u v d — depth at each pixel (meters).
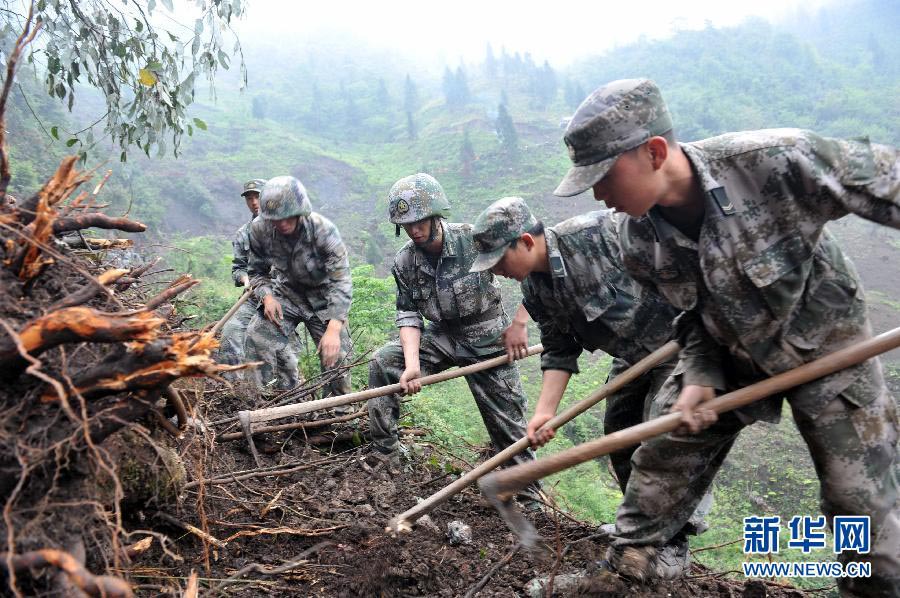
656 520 2.79
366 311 8.27
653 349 3.23
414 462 5.01
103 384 1.77
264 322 5.38
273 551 3.03
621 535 2.87
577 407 2.91
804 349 2.29
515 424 4.32
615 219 3.13
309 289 5.39
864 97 78.38
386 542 3.14
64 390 1.76
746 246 2.14
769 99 81.62
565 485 9.12
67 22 4.77
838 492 2.28
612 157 2.12
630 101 2.11
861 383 2.25
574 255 3.10
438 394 11.02
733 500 13.77
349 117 91.69
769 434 16.89
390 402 4.48
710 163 2.15
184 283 2.24
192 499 3.09
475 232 3.13
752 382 2.52
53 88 4.90
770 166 2.08
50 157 17.42
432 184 4.04
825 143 2.07
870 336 2.33
